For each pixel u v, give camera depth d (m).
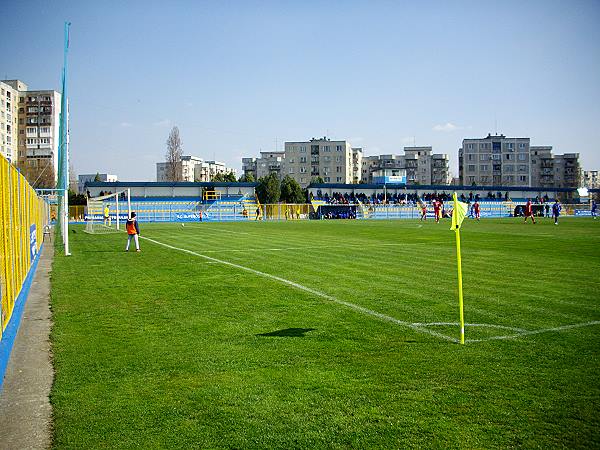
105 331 8.33
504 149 124.44
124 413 5.16
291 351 7.13
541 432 4.70
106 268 16.48
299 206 74.00
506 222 52.62
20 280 10.05
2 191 7.45
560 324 8.60
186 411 5.19
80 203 70.19
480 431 4.72
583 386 5.79
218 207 70.62
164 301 10.80
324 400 5.43
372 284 12.77
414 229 39.81
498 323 8.68
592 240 27.16
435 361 6.68
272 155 152.25
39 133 105.50
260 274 14.65
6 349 6.73
